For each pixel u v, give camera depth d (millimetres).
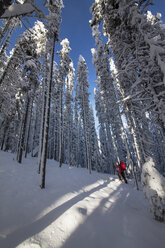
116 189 7160
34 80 13039
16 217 2889
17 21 6508
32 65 11961
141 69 4996
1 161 8109
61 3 7590
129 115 9023
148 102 5059
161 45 4332
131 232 2785
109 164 22672
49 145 24828
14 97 14680
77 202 4129
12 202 3506
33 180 6051
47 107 6832
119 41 5770
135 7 4824
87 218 3191
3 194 3869
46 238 2348
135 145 8742
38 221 2887
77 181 7602
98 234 2633
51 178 7238
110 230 2807
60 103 16531
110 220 3248
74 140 30203
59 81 16875
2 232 2320
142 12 4930
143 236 2676
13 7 2541
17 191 4328
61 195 4715
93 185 7324
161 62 3908
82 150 30719
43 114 10617
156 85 4465
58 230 2621
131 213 3867
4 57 9219
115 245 2342
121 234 2686
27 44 11266
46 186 5645
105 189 6738
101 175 12906
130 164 9367
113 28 6918
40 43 10969
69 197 4598
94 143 24094
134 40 5266
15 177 5770
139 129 7023
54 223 2836
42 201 3967
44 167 5676
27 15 2799
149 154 6613
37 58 12641
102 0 6578
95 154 22031
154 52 4145
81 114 19875
